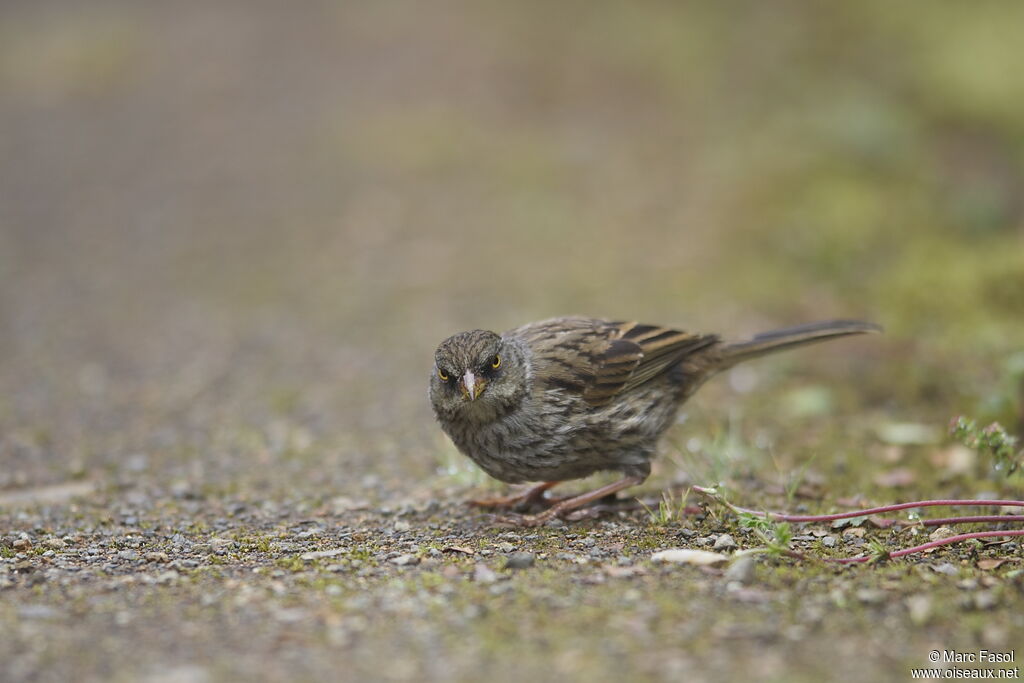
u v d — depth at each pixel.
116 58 28.09
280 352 13.55
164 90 25.86
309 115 23.14
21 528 8.04
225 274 16.58
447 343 7.99
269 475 9.63
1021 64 21.97
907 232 15.96
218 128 23.14
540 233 17.09
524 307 14.37
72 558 7.08
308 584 6.43
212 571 6.73
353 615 5.90
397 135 21.44
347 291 15.51
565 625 5.73
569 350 8.22
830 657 5.38
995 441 7.15
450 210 18.28
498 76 24.02
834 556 6.92
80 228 18.86
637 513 8.22
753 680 5.13
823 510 8.23
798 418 10.68
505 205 18.25
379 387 12.20
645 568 6.66
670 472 9.27
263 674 5.20
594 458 8.24
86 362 13.51
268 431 10.98
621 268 15.53
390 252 16.83
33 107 25.52
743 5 26.78
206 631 5.69
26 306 15.70
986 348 11.34
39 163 22.11
